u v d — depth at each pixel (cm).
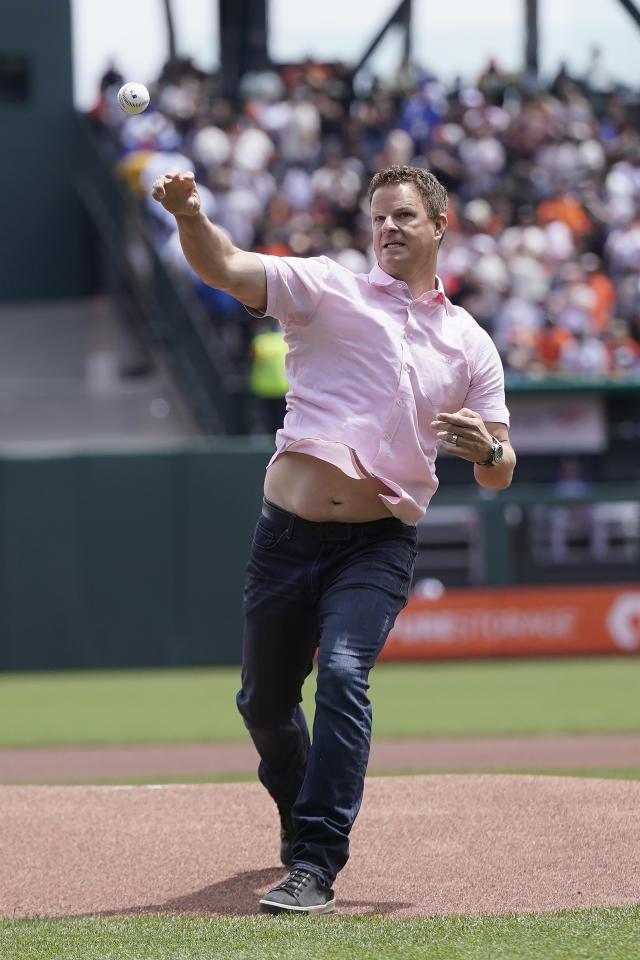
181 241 1292
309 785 1338
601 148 6950
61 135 6469
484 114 6944
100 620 4534
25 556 4503
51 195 6481
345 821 1339
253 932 1196
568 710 3500
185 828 1764
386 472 1370
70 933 1207
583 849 1602
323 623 1370
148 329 5638
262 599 1413
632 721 3278
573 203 6519
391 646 4769
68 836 1727
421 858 1576
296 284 1350
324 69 7281
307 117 6525
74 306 6512
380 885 1461
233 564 4581
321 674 1345
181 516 4566
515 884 1454
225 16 7206
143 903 1409
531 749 2805
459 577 4816
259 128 6353
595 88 7488
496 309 5806
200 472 4559
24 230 6462
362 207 6253
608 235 6469
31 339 6300
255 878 1515
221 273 1305
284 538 1391
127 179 5884
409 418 1363
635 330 6122
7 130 6431
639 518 4894
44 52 6412
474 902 1384
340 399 1371
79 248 6519
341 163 6481
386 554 1385
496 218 6334
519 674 4384
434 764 2581
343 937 1166
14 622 4509
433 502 4788
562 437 5644
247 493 4575
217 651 4584
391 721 3322
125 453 4531
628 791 1922
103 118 6400
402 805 1853
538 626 4834
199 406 5338
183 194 1243
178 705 3716
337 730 1329
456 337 1399
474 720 3322
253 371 5238
